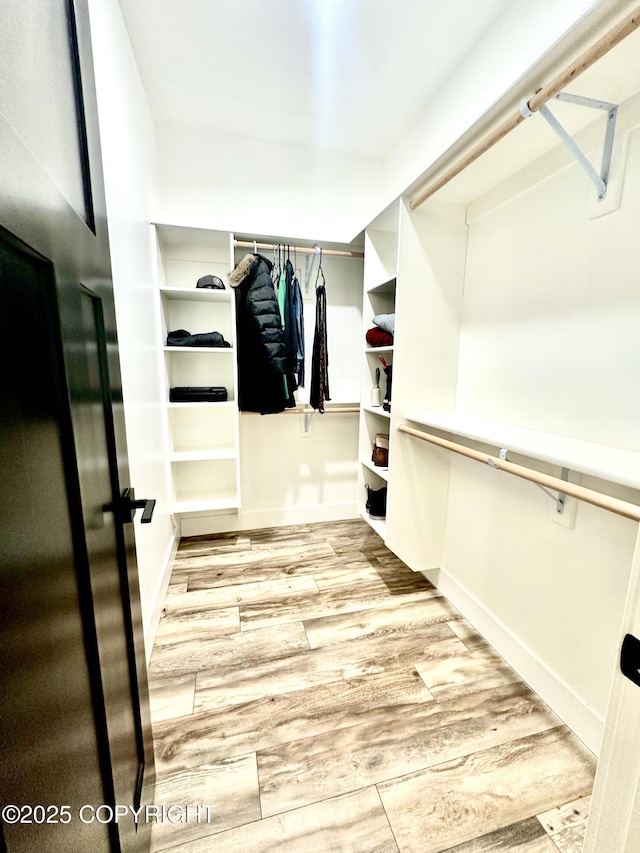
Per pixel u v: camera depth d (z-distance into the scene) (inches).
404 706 49.0
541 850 34.7
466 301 66.4
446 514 73.0
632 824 18.5
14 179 14.8
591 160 42.8
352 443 105.3
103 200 29.3
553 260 48.6
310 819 36.8
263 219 88.2
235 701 49.6
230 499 90.7
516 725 46.6
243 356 84.4
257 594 72.6
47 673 16.6
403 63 64.3
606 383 42.3
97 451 25.4
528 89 37.6
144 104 69.3
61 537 19.0
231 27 57.2
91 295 25.4
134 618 32.8
